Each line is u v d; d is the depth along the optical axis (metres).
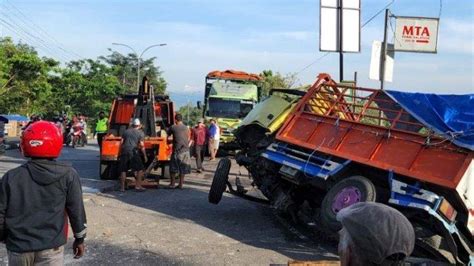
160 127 17.42
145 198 12.07
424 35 12.24
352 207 1.79
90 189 12.90
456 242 7.21
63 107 53.94
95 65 66.19
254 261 7.32
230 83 26.56
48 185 4.02
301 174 8.91
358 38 13.22
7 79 40.00
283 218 10.33
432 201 7.04
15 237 3.96
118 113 17.59
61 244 4.08
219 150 24.39
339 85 9.23
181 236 8.59
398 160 7.63
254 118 10.43
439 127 7.41
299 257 7.65
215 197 10.50
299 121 9.45
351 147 8.31
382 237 1.65
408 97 7.94
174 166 13.59
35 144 3.99
